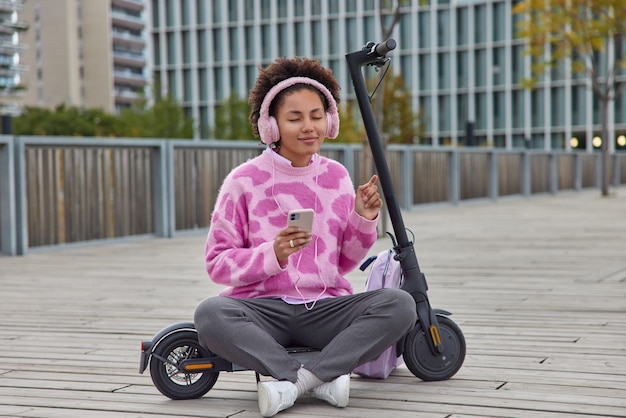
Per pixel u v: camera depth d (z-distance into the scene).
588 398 2.57
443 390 2.68
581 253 6.65
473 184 14.45
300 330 2.64
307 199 2.71
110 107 92.19
